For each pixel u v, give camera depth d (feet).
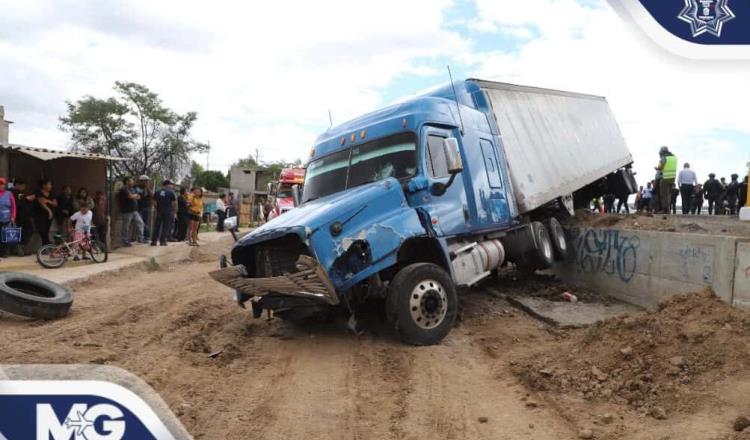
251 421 15.42
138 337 23.73
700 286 26.21
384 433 14.78
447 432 14.83
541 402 16.88
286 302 22.82
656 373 17.48
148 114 121.39
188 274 44.75
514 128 34.99
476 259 28.17
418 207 24.66
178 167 129.90
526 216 35.14
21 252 45.78
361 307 27.78
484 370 20.29
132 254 51.08
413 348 22.86
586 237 35.81
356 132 27.78
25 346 21.30
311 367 20.47
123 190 54.19
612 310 29.68
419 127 25.70
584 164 41.57
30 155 49.11
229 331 25.46
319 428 15.05
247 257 24.89
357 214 22.38
